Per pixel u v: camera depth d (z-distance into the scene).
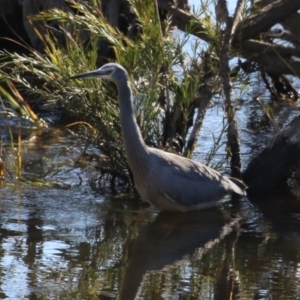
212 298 7.91
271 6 14.44
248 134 15.93
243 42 15.28
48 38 12.91
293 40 16.19
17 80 12.43
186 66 13.01
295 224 10.93
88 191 12.19
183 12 14.84
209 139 15.09
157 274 8.65
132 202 11.83
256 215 11.39
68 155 13.99
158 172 11.02
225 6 12.28
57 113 17.08
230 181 12.02
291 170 12.89
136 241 9.90
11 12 23.00
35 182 12.32
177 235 10.25
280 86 19.09
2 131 15.53
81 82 11.99
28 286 8.05
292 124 12.80
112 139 12.32
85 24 12.56
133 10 13.32
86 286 8.13
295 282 8.48
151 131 12.43
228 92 12.39
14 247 9.35
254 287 8.29
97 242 9.76
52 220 10.62
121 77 10.94
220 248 9.74
